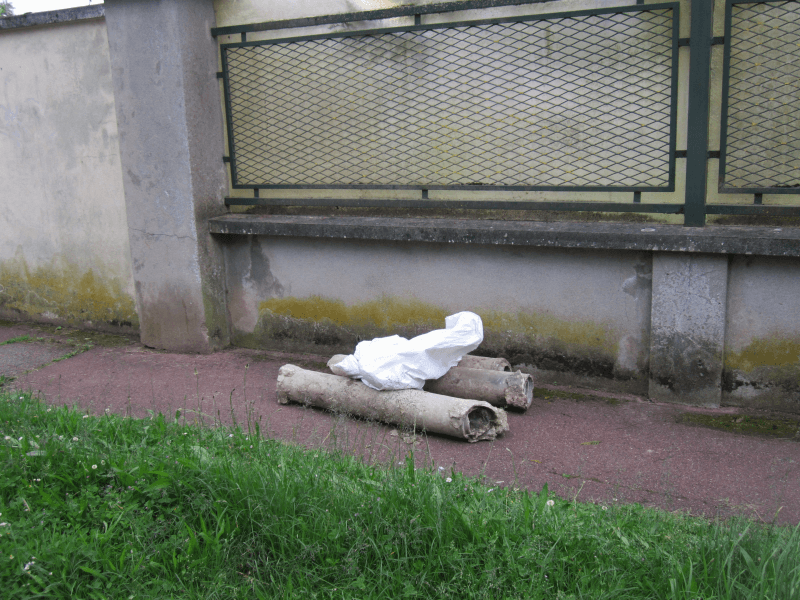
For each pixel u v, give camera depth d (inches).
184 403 189.9
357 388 173.0
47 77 251.3
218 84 231.9
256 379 209.6
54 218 265.6
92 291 264.7
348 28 209.5
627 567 100.2
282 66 221.0
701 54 167.3
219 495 116.7
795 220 171.8
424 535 107.0
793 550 97.7
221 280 239.1
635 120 180.1
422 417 161.8
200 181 226.1
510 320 198.4
